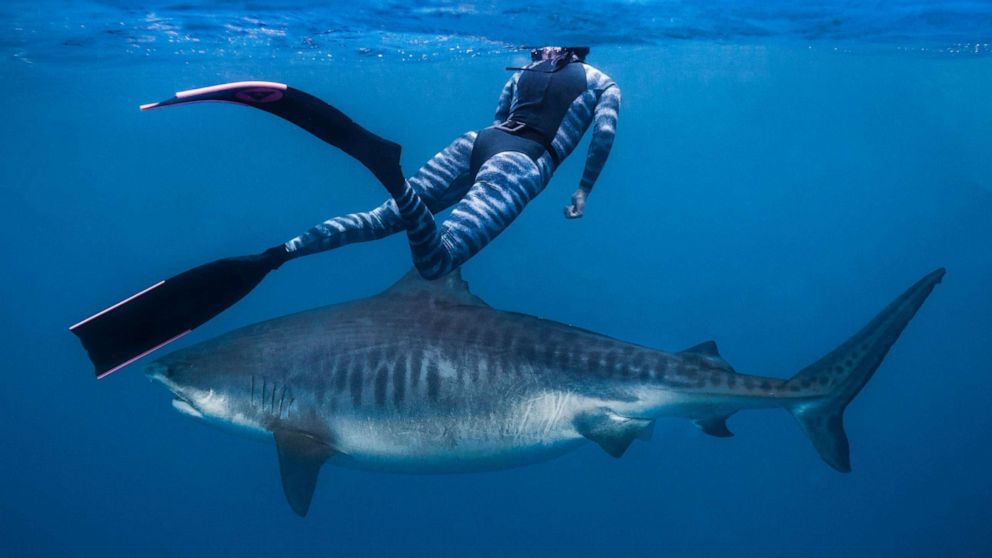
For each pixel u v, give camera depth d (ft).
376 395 19.34
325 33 44.14
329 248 16.49
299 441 19.07
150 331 14.73
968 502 48.91
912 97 113.70
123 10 38.24
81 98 79.00
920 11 39.91
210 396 19.72
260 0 36.17
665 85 96.48
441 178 18.28
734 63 73.41
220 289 15.01
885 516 48.32
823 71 85.20
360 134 12.69
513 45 47.09
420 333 19.77
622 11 38.83
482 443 19.71
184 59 54.19
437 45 47.96
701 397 18.71
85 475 56.90
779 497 50.14
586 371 19.45
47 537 49.14
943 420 58.95
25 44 47.93
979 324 78.54
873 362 18.04
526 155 17.29
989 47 54.44
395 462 20.04
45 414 68.54
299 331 20.13
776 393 18.20
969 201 132.87
